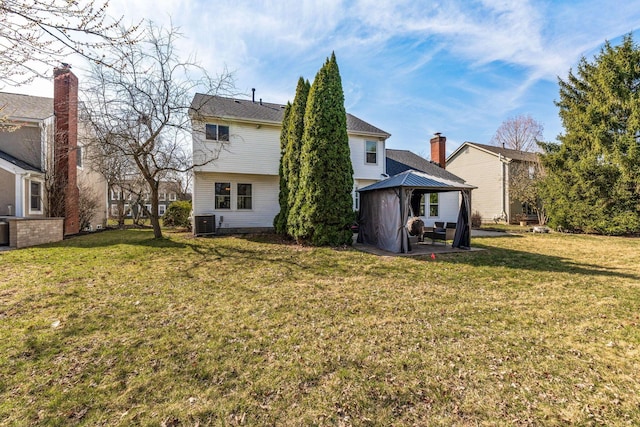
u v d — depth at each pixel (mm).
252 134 13344
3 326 3674
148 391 2504
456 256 8594
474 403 2379
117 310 4250
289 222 10562
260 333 3590
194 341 3371
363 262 7598
